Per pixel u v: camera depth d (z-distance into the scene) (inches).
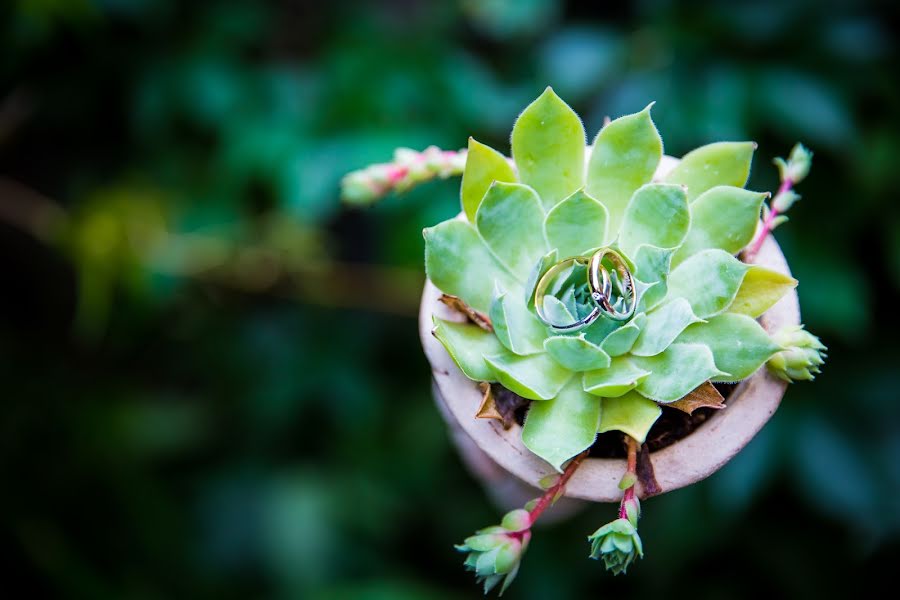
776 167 30.2
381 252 35.8
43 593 36.3
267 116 32.0
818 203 30.3
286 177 30.8
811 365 20.8
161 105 32.5
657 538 31.6
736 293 20.6
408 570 37.8
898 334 31.3
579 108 31.7
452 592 38.1
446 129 31.0
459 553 38.0
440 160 22.3
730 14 29.8
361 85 31.1
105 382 39.8
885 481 30.1
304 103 31.9
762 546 34.0
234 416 38.8
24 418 37.5
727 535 34.1
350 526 36.8
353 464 37.0
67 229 35.5
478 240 21.2
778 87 29.4
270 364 36.9
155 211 34.6
